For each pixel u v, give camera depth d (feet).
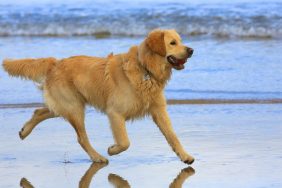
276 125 43.70
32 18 100.22
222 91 55.21
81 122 37.86
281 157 35.37
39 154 38.19
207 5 101.09
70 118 37.96
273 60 66.08
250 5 98.99
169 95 54.39
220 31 87.51
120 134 35.65
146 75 35.06
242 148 37.70
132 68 35.09
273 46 74.84
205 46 76.38
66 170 34.50
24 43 82.79
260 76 59.77
